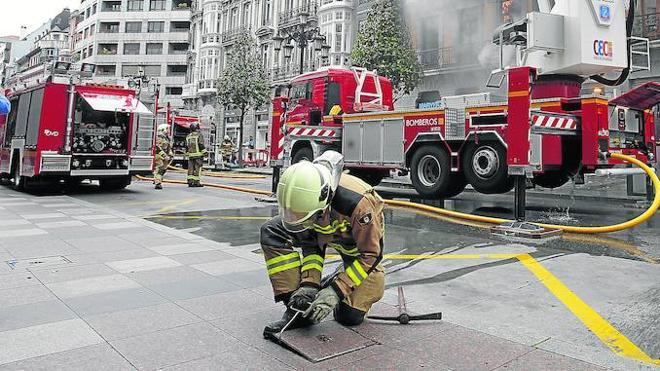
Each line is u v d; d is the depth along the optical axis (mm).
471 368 2469
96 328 2977
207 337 2859
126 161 11773
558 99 7742
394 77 17953
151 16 68625
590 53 7684
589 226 7066
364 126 10570
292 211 2461
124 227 6844
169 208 9203
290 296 2969
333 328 2994
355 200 2623
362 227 2643
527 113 6395
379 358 2580
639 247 5609
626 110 8289
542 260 4934
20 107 11844
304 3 30438
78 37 78062
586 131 7488
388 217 8047
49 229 6555
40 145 10562
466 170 8820
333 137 11297
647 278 4238
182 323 3084
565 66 7840
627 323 3146
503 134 8086
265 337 2850
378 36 17906
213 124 25500
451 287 4008
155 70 68375
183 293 3725
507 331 3000
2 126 12953
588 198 11000
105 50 70688
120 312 3273
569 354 2652
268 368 2459
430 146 9383
